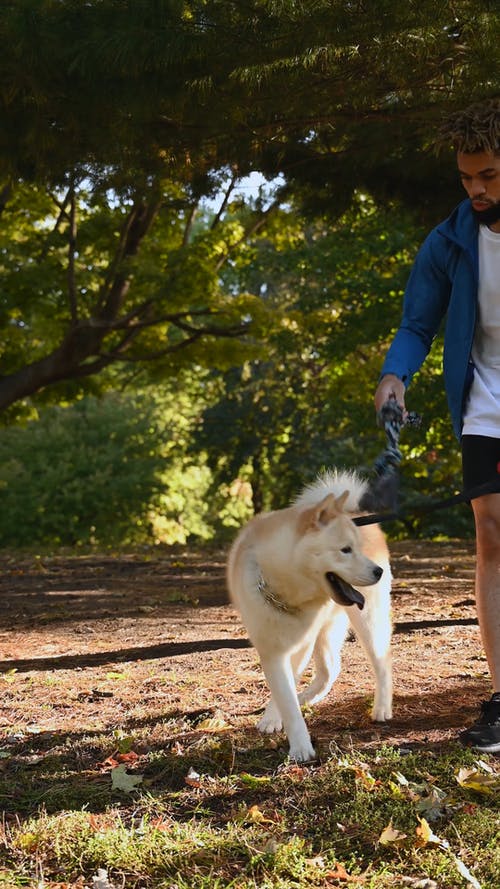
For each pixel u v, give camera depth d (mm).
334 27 5586
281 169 8688
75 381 18516
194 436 30750
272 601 3648
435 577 9789
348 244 17141
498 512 3602
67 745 3824
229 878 2635
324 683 4359
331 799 3121
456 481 23875
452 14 5695
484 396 3637
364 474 4328
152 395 31953
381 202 9570
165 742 3814
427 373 17281
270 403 29469
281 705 3631
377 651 4027
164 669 5277
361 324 16719
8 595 9141
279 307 24375
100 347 16297
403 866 2660
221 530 34531
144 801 3158
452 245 3676
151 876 2678
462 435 3695
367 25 5574
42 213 16344
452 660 5258
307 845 2799
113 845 2811
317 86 6371
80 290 16453
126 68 5852
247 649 5816
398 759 3402
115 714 4320
